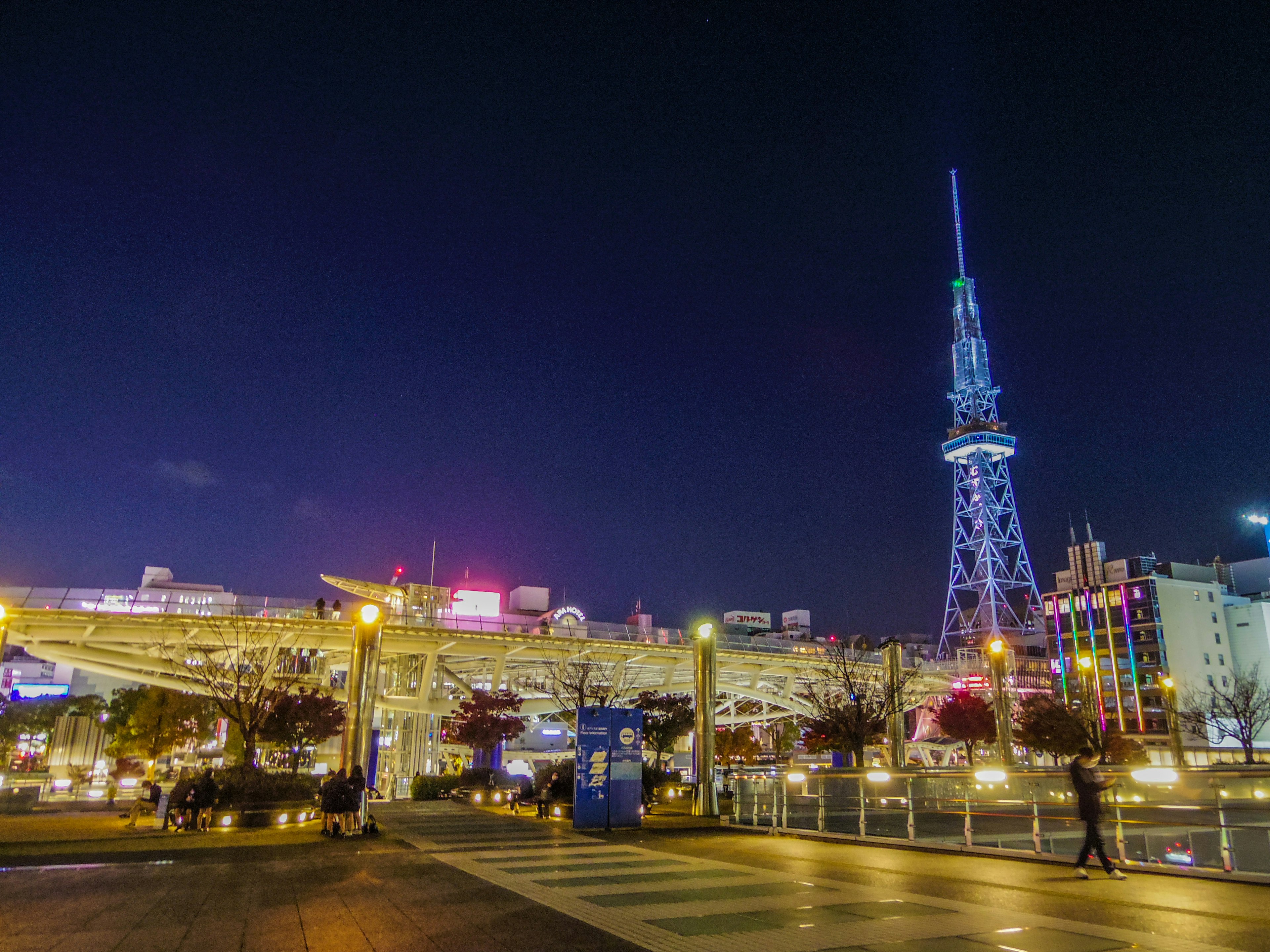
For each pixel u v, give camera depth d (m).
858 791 28.33
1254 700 99.06
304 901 12.39
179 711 73.31
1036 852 17.31
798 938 9.81
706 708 29.73
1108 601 117.56
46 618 57.94
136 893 13.09
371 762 65.25
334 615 67.81
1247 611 116.00
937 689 107.81
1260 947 9.32
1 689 129.12
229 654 55.78
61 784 60.94
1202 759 82.94
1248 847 16.84
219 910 11.71
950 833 23.02
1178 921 10.83
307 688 67.62
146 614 58.94
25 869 15.96
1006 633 165.12
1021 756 95.75
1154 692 110.00
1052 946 9.38
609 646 78.19
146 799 30.72
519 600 146.12
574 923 10.73
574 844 20.84
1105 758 71.75
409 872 15.56
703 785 29.12
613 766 25.08
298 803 28.86
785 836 23.33
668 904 12.13
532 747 102.69
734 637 86.88
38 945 9.55
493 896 12.79
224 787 28.19
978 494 193.75
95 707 112.19
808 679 92.44
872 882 14.27
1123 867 15.52
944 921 10.82
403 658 81.38
